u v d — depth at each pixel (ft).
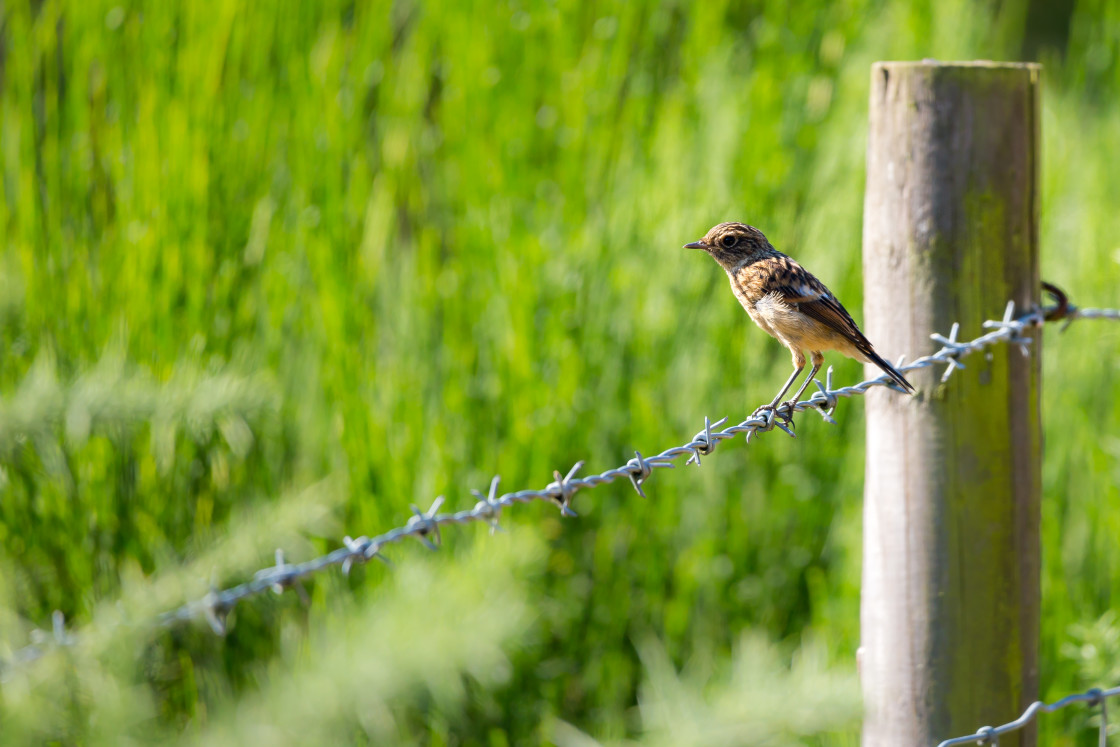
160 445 24.39
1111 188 40.83
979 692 19.17
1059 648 30.42
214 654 21.66
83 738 7.80
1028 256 19.53
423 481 30.53
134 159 30.86
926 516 19.17
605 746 14.64
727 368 33.94
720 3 38.40
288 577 14.37
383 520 29.53
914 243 19.25
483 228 33.81
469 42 36.47
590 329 33.12
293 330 31.48
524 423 31.63
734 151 36.32
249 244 31.73
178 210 30.30
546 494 17.38
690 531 33.06
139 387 9.67
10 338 19.79
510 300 32.53
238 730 7.45
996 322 19.12
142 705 7.93
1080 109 45.98
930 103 19.06
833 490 34.06
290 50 33.78
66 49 31.65
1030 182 19.43
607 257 33.65
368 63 35.06
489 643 7.48
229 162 31.73
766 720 7.72
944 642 19.17
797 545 33.86
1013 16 49.83
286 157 33.04
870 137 19.83
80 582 25.73
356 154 34.12
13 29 30.99
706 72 37.91
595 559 32.01
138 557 26.73
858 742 22.34
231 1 32.53
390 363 32.12
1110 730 25.70
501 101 36.06
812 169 36.88
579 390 32.60
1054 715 30.01
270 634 24.21
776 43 39.04
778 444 33.96
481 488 31.04
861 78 38.29
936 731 19.26
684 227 34.47
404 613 7.60
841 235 35.68
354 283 31.81
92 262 30.07
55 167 30.55
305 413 30.37
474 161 35.09
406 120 35.35
